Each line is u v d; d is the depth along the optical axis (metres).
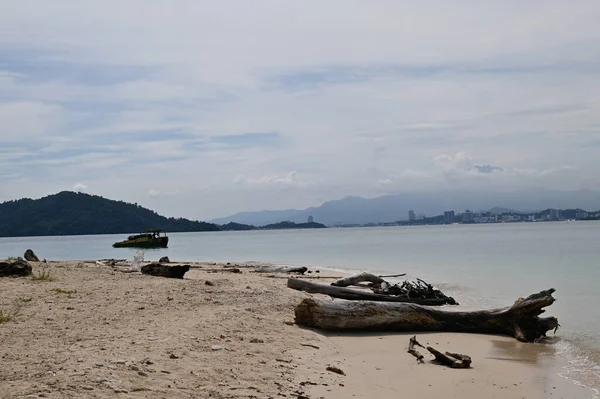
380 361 11.74
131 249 86.44
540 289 25.31
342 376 10.05
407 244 81.69
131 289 17.95
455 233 149.88
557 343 14.31
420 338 14.79
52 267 26.02
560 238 89.38
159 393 7.55
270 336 12.60
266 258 54.59
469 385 9.99
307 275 31.61
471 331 15.76
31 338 10.42
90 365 8.37
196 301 16.08
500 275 32.03
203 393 7.84
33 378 7.68
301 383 9.11
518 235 112.81
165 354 9.58
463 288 26.44
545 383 10.26
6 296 15.34
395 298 21.84
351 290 22.08
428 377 10.46
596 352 13.14
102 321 12.38
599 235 102.69
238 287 19.98
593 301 21.47
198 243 115.38
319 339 13.32
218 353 10.22
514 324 15.07
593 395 9.52
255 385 8.57
